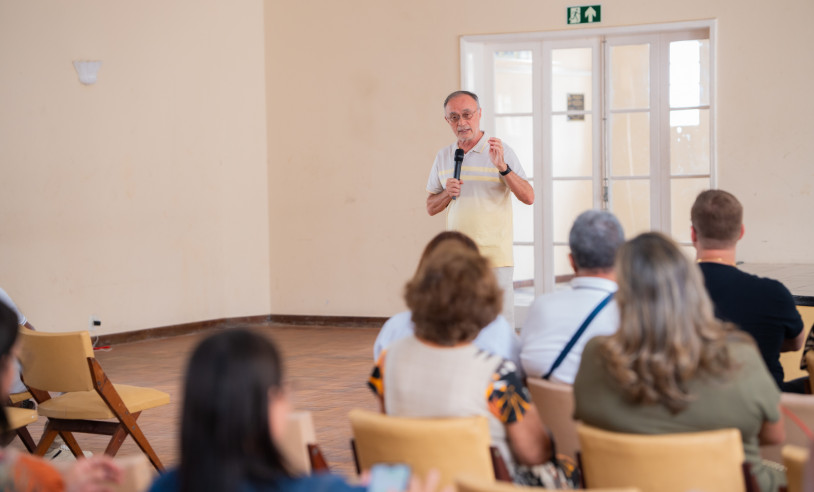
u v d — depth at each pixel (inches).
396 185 329.4
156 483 54.7
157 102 322.7
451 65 317.4
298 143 343.9
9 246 286.0
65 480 70.5
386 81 327.6
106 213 310.2
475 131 205.5
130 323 317.7
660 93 299.9
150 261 323.0
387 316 335.0
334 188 339.3
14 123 286.2
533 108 313.0
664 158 301.1
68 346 141.1
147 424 197.2
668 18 293.0
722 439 74.0
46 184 294.5
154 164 323.0
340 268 341.1
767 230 288.8
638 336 77.2
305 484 53.0
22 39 287.1
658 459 75.0
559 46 308.8
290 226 347.9
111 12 309.4
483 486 63.4
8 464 69.5
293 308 349.4
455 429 79.6
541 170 313.7
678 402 77.4
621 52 303.1
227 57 339.9
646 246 78.6
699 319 77.4
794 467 71.8
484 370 87.0
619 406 80.8
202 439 50.4
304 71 340.2
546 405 96.7
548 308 100.0
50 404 152.5
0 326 72.6
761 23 285.3
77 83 301.3
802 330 122.1
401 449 81.7
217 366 50.9
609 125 306.0
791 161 285.3
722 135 291.4
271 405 52.4
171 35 325.7
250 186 347.3
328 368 254.7
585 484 80.5
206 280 338.6
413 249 329.1
